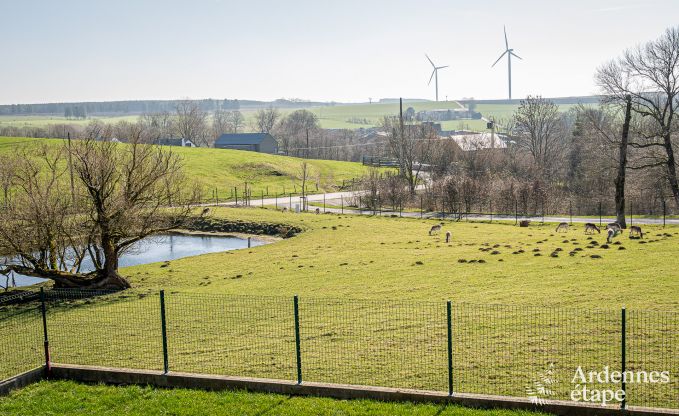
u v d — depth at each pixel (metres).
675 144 70.38
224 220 76.19
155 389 18.70
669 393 17.61
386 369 20.81
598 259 39.81
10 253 39.38
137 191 42.16
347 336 25.25
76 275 41.16
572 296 30.30
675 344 21.83
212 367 21.89
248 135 181.50
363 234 61.25
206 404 17.23
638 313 26.36
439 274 38.38
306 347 23.91
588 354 21.33
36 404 17.77
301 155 196.50
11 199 41.53
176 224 44.53
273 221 73.75
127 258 58.94
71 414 16.94
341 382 19.72
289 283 38.59
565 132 142.75
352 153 197.88
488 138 144.50
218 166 131.00
